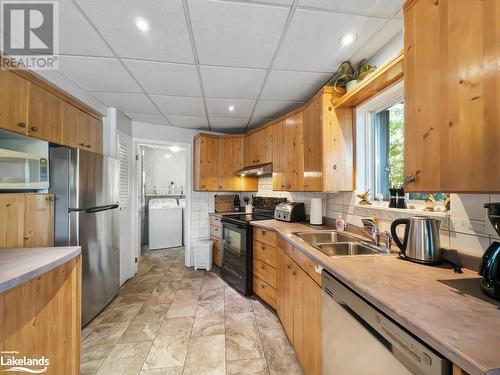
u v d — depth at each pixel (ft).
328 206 7.90
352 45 5.31
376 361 2.66
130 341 5.96
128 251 10.30
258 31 4.80
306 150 7.35
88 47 5.32
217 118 10.68
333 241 6.48
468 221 3.58
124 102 8.68
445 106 2.72
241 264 8.87
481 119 2.34
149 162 16.93
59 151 6.29
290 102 8.74
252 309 7.61
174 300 8.23
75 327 4.39
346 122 6.40
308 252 4.58
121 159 9.76
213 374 4.90
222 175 12.03
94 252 7.07
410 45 3.25
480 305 2.41
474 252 3.49
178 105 9.02
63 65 6.06
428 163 2.95
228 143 12.07
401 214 4.88
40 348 3.58
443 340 1.84
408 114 3.28
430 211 4.30
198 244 11.35
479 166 2.35
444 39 2.74
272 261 7.44
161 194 17.15
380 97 5.60
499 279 2.59
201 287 9.36
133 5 4.10
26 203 5.39
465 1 2.49
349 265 3.73
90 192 6.95
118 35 4.91
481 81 2.34
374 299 2.65
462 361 1.68
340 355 3.42
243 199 13.46
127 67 6.21
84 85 7.25
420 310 2.30
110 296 8.02
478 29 2.36
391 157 5.84
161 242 15.51
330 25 4.63
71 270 4.30
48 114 6.03
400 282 3.02
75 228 6.35
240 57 5.75
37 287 3.51
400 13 4.32
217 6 4.13
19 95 5.17
